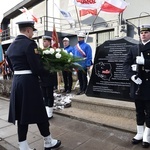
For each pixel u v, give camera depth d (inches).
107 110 168.2
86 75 238.1
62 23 485.4
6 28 863.1
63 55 117.3
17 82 106.0
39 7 587.8
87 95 196.9
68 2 462.3
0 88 283.9
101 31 398.9
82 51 232.5
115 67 175.9
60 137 138.6
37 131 150.9
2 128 159.8
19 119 108.0
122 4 283.9
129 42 167.6
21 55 103.8
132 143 125.3
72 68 121.6
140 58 114.1
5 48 757.9
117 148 120.9
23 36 106.7
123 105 160.4
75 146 125.4
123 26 343.6
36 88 107.4
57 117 176.6
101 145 125.3
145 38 115.6
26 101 104.0
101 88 186.4
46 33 467.2
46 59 113.7
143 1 320.2
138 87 118.1
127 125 146.0
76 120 167.9
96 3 281.3
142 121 126.0
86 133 143.2
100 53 186.1
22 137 109.8
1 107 221.9
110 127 148.3
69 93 257.1
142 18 323.0
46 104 173.3
